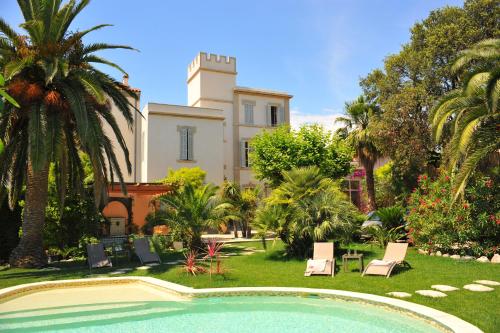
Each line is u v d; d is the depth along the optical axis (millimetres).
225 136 34188
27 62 12508
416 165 22438
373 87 25891
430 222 14281
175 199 16500
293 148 24828
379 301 7906
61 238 15812
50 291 10375
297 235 13945
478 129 12680
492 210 12734
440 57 22078
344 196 14516
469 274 10312
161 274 11844
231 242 21578
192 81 36312
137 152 31000
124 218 26609
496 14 20828
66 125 14609
